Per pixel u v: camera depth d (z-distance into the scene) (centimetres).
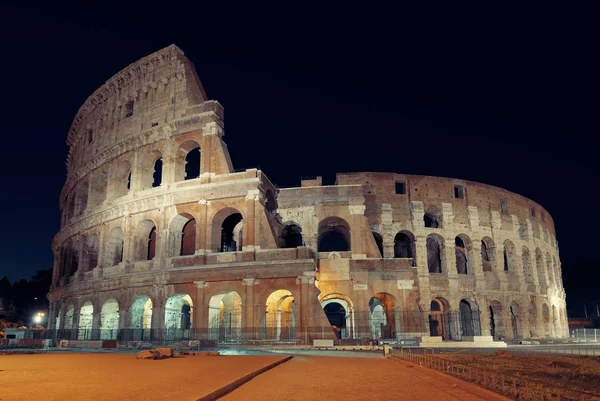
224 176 6438
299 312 5738
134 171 7175
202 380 2370
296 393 2108
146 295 6506
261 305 5850
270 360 3578
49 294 8931
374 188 7619
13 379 2480
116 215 7144
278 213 7094
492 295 7738
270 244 6066
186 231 6862
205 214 6378
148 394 1931
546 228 9675
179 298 6788
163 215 6619
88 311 7681
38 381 2389
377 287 6712
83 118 8900
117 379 2448
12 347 6619
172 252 6562
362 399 1942
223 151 6625
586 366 3266
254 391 2172
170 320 6588
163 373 2722
